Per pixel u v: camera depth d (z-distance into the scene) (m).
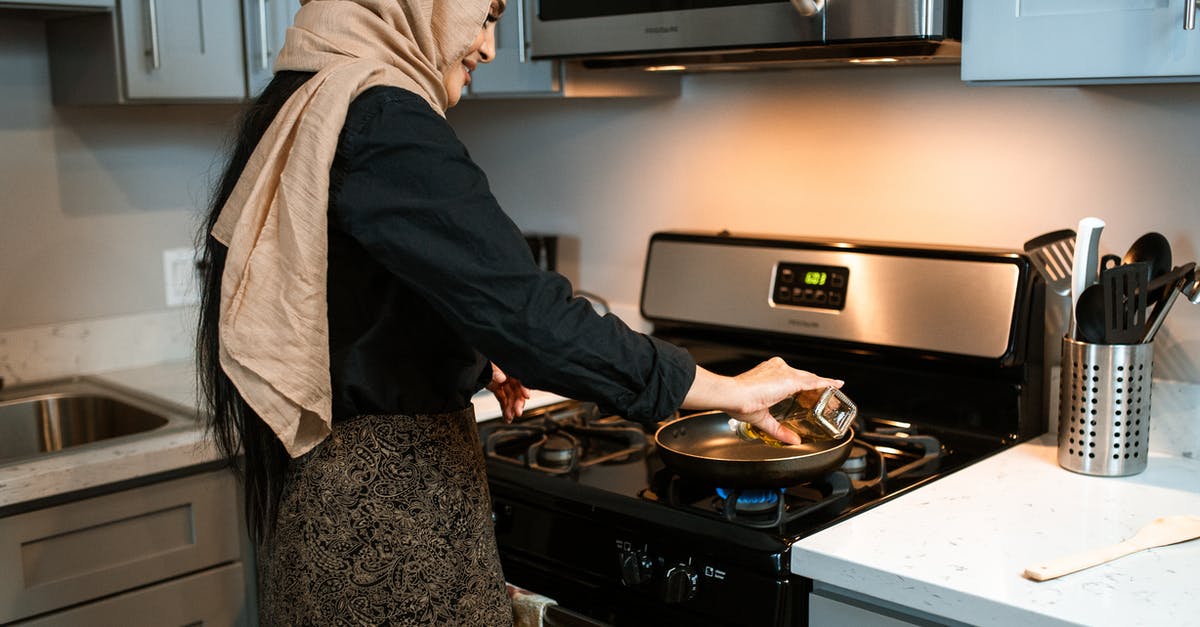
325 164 1.01
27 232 2.09
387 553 1.14
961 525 1.33
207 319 1.19
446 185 1.01
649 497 1.47
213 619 1.77
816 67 1.90
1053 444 1.69
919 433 1.76
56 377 2.13
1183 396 1.59
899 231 1.90
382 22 1.10
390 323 1.10
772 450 1.59
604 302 2.26
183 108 2.25
